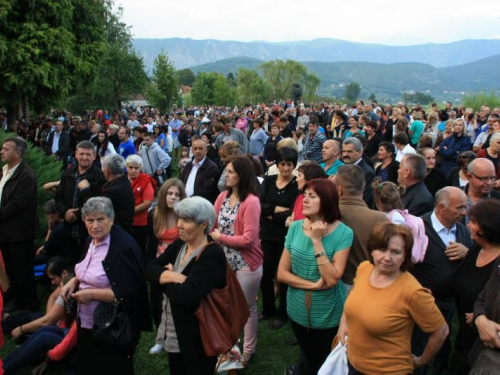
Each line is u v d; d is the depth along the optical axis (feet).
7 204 16.66
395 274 8.94
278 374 13.35
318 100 296.30
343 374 9.75
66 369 13.41
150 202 19.67
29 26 51.88
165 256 11.16
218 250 10.30
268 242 15.92
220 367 12.42
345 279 11.41
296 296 11.20
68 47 55.21
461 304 10.16
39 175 23.90
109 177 16.85
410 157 14.33
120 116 91.50
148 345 15.31
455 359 10.43
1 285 13.66
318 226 10.49
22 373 13.87
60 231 18.83
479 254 10.03
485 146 26.94
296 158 15.76
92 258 11.55
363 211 11.51
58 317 14.25
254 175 13.78
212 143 39.32
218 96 240.12
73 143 39.32
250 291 13.46
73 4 59.72
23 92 52.95
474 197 13.99
